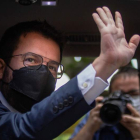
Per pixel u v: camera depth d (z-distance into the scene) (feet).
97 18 5.03
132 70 11.03
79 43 7.78
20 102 6.25
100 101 10.34
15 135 4.89
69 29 7.34
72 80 5.02
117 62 4.91
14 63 6.40
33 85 6.17
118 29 5.09
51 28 6.86
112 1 6.15
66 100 4.91
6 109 5.84
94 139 10.27
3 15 6.81
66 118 4.91
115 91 10.29
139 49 8.18
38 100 6.21
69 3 6.28
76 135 9.97
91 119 9.84
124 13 6.63
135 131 9.69
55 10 6.58
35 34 6.57
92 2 6.22
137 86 10.80
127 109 10.09
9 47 6.59
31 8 6.50
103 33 4.93
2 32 7.47
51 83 6.35
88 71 4.95
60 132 4.96
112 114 9.51
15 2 6.24
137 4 6.26
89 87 4.90
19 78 6.22
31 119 4.92
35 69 6.21
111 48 4.88
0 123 5.09
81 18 6.90
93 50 8.24
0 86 6.54
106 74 4.92
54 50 6.66
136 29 7.27
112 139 10.16
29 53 6.33
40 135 4.88
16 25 6.79
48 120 4.88
